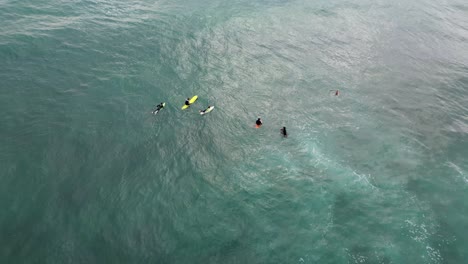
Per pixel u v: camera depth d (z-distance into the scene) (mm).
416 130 29938
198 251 19359
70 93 30750
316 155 26531
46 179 22656
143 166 24562
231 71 36812
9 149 24375
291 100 33031
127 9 47469
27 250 18594
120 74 34188
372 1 59500
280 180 24281
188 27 44688
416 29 50500
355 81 36781
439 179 24703
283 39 44375
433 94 35594
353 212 21938
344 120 30672
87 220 20484
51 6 43844
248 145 27344
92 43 38312
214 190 23266
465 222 21484
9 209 20500
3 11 40125
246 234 20422
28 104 28734
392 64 40656
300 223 21141
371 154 26828
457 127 30672
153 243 19625
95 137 26500
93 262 18453
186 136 27703
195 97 31781
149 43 40031
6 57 33469
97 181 23016
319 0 57938
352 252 19484
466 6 63719
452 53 44875
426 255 19391
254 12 51125
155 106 30547
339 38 45719
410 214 21891
